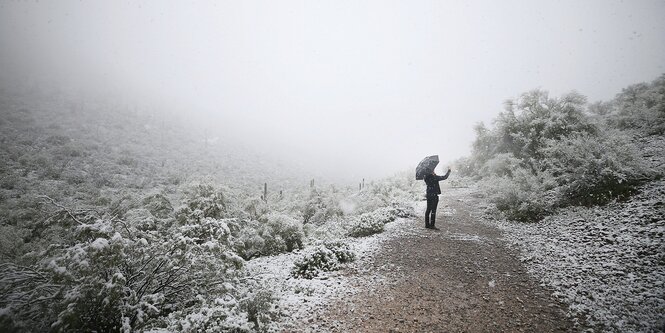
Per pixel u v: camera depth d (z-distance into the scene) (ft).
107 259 10.79
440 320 13.01
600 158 25.17
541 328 11.99
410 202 46.14
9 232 24.94
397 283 17.16
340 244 22.82
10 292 10.79
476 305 14.21
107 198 31.86
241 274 16.66
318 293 16.26
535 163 33.63
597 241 19.08
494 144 51.44
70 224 13.75
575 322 12.05
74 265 10.59
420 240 25.13
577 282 15.15
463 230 27.66
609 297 13.25
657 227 17.89
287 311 14.15
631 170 23.84
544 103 40.32
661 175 23.72
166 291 13.85
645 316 11.40
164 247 13.70
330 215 46.14
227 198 27.27
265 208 33.76
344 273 19.16
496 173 38.68
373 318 13.39
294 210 47.44
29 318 10.52
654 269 14.55
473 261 19.98
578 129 34.63
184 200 25.30
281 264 22.50
